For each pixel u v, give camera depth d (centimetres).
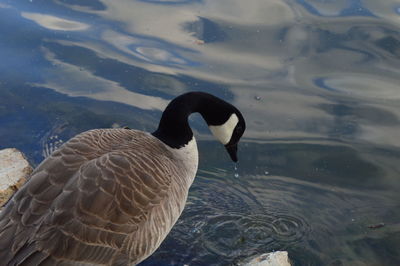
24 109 845
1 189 661
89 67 945
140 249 517
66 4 1134
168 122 633
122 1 1162
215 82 923
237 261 636
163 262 624
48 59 956
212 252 648
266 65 975
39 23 1049
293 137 834
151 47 1003
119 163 513
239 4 1177
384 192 750
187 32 1048
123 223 495
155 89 901
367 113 880
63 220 462
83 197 475
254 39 1038
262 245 663
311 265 635
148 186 523
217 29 1065
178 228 682
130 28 1053
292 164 792
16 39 998
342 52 1013
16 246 446
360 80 950
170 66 959
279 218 706
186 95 659
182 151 630
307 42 1035
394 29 1075
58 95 880
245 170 782
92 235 474
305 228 692
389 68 977
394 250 659
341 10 1158
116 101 874
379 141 830
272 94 909
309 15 1130
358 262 641
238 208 718
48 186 479
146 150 568
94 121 830
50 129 811
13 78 908
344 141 828
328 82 944
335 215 714
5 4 1108
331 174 776
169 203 548
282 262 605
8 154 716
